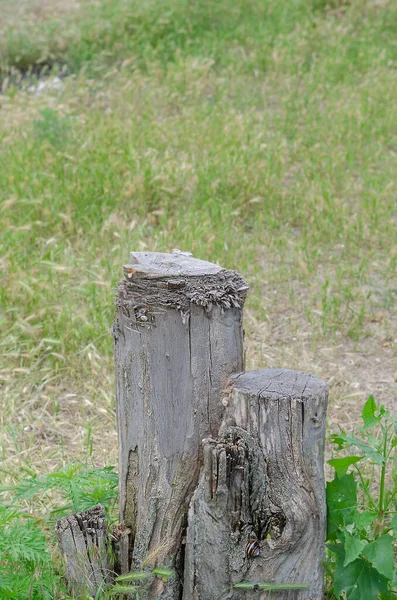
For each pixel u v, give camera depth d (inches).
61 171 333.4
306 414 124.5
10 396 220.2
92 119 390.9
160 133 373.4
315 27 499.8
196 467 132.9
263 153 357.4
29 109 397.7
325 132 384.5
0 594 129.6
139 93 430.6
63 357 230.4
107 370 232.7
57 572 141.1
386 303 270.5
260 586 126.6
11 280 250.2
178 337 129.0
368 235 307.6
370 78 442.6
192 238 289.0
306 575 129.5
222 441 124.8
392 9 517.0
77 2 557.3
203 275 130.3
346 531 128.9
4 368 230.2
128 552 139.2
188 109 409.1
